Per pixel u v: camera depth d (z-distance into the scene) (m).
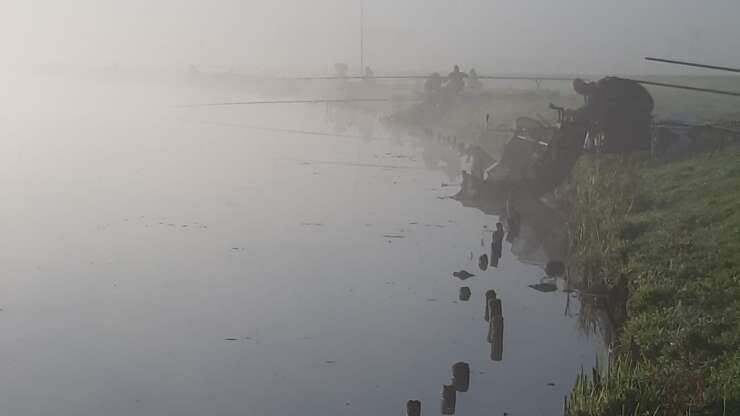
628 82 38.12
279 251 29.66
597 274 25.34
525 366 19.20
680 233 25.05
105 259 28.50
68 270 27.19
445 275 26.69
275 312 23.03
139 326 22.03
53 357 19.94
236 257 28.89
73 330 21.77
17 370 19.16
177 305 23.69
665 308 19.62
